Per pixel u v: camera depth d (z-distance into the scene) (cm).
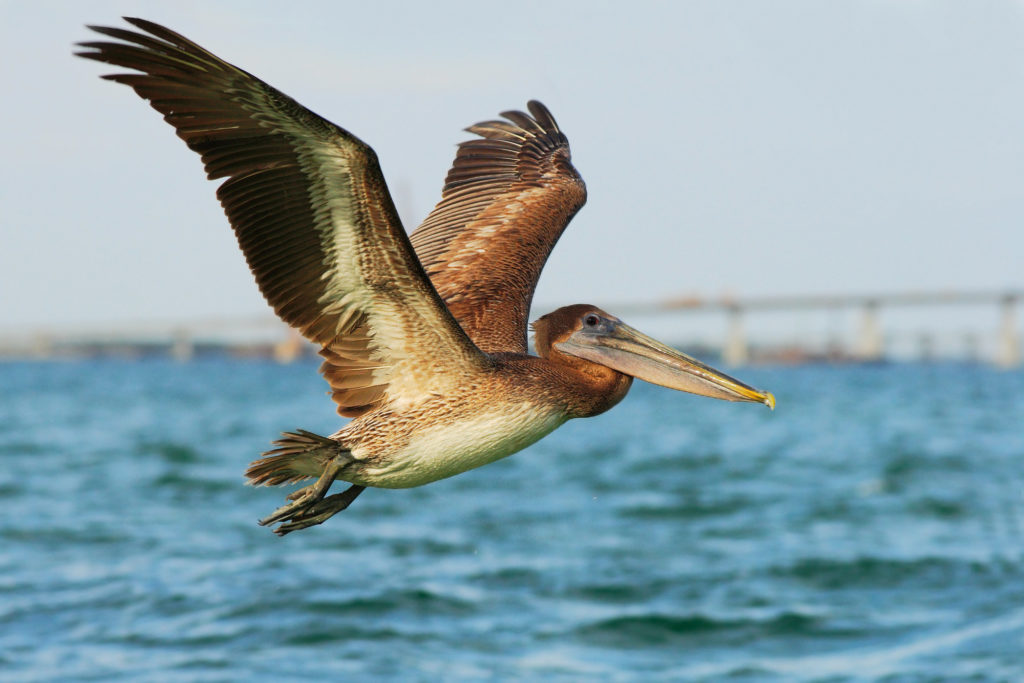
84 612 1469
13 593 1555
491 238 941
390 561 1750
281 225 686
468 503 2373
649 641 1390
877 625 1441
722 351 17000
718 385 824
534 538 1967
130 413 5666
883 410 6034
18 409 5969
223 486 2603
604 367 843
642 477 2897
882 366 16650
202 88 625
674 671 1285
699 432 4706
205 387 9431
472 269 906
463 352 766
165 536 1945
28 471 2889
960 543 1909
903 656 1317
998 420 5084
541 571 1703
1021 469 2988
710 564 1762
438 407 768
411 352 761
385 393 772
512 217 964
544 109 1047
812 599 1559
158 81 619
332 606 1484
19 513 2181
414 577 1641
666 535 2012
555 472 3008
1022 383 10244
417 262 711
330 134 647
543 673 1271
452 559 1775
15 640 1356
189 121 634
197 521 2102
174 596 1531
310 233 696
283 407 6291
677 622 1456
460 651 1334
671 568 1733
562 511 2277
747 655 1345
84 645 1341
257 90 623
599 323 848
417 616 1460
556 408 809
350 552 1819
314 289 723
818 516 2236
